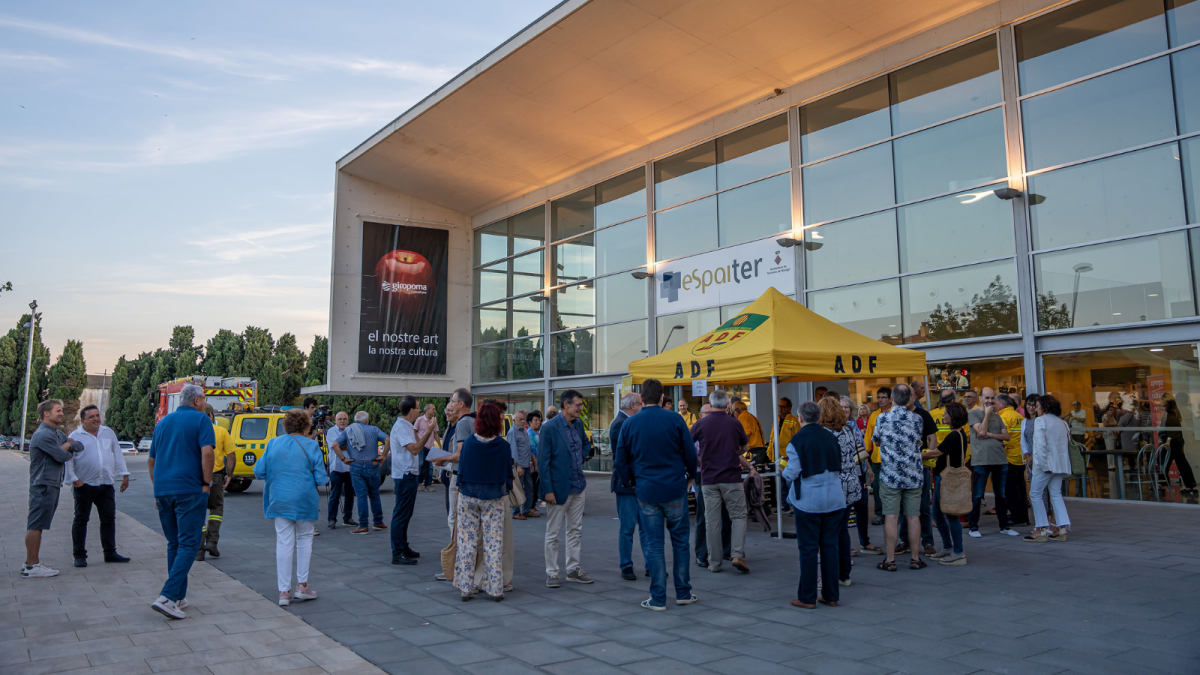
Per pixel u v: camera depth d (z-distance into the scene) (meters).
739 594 6.18
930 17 13.77
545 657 4.53
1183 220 10.85
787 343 8.73
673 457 5.87
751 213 17.23
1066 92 12.23
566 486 6.61
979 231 13.15
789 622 5.26
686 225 18.84
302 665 4.39
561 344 22.48
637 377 10.50
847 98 15.50
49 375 69.06
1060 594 5.86
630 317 20.23
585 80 17.17
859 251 15.00
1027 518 9.32
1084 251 11.84
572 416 6.89
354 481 10.07
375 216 24.67
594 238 21.61
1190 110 10.90
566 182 22.55
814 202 15.94
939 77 13.97
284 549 5.94
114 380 62.19
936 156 13.90
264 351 57.75
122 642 4.85
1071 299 11.92
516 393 24.17
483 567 6.22
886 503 6.99
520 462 11.54
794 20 14.13
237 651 4.66
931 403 13.62
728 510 7.09
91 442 7.56
